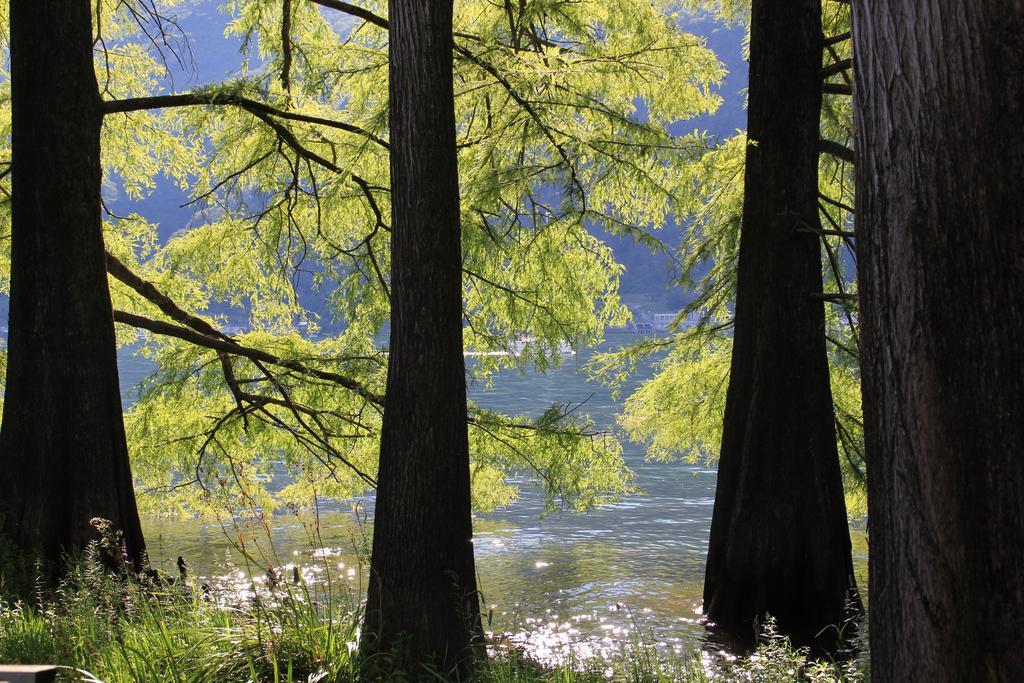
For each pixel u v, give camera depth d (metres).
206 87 10.55
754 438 10.17
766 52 10.22
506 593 12.45
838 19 12.47
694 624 10.55
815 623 9.87
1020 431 2.85
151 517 17.66
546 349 12.77
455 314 6.18
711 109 11.95
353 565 12.97
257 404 12.64
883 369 3.06
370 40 12.88
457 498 6.09
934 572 2.93
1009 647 2.84
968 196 2.89
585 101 10.25
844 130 12.66
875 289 3.08
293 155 13.10
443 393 6.07
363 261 12.88
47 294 8.17
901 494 3.00
